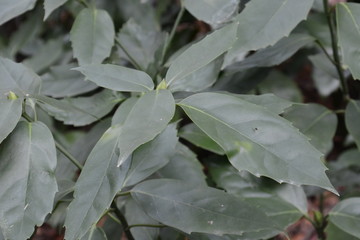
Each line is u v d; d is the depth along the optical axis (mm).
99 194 647
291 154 618
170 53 1103
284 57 871
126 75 675
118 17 1109
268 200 823
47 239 1388
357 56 743
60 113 815
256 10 733
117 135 662
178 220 703
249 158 617
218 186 835
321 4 949
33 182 646
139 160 710
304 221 1461
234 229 694
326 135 885
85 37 826
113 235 836
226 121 631
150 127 610
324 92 1244
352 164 1101
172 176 808
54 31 1314
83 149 847
